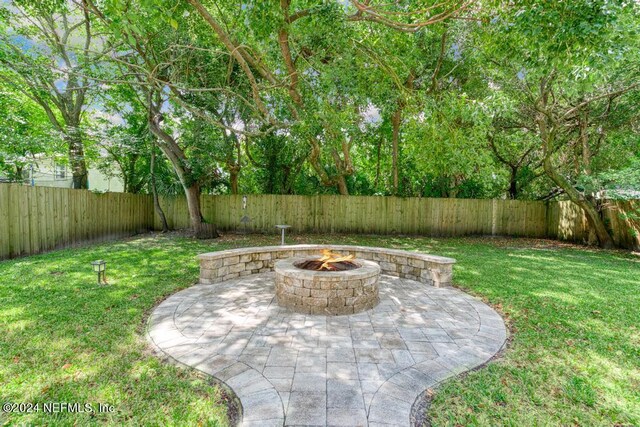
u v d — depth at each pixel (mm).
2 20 8031
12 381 2318
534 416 2064
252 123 10609
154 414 2023
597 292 4785
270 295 4465
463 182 12328
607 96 8258
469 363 2684
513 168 12156
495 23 5223
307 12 5176
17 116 9039
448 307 4086
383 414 2012
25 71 7367
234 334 3178
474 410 2111
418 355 2803
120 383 2326
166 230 11336
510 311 3986
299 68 7051
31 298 4070
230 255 5312
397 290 4859
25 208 6754
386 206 11688
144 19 3957
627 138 9203
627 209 8734
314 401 2125
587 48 3580
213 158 10281
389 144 13320
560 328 3469
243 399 2145
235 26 6418
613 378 2512
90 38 8430
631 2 3465
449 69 9812
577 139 10234
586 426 1981
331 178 11656
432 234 11719
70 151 9953
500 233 11812
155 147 10836
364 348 2918
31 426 1899
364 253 6168
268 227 11594
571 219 10656
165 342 2979
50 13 7871
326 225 11688
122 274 5391
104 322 3393
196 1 4520
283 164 11609
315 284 3752
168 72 8328
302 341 3045
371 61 6809
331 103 7238
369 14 5031
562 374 2555
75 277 5102
